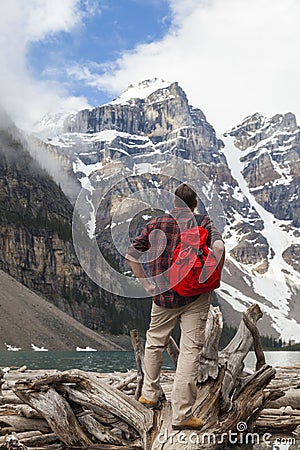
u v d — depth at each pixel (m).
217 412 4.58
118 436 4.63
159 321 4.38
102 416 4.46
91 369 19.59
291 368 11.47
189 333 4.28
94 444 4.37
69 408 4.40
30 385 4.41
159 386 4.50
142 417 4.33
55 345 70.62
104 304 106.75
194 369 4.25
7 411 4.87
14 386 4.45
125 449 4.28
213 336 4.77
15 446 3.99
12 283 83.81
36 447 4.32
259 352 5.46
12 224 110.81
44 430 4.62
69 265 112.88
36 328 72.38
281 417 5.71
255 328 5.27
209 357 4.74
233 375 4.91
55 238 115.38
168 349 4.93
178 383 4.23
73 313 102.38
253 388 5.04
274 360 36.00
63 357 38.38
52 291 106.12
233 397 4.91
